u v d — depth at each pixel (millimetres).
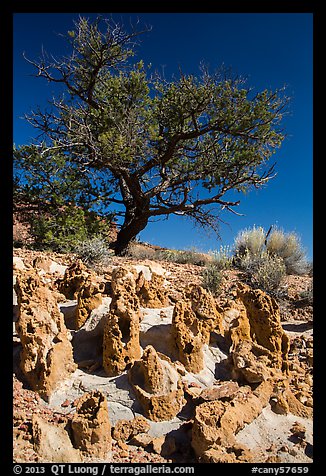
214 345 4770
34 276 4293
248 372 4047
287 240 10711
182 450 3316
